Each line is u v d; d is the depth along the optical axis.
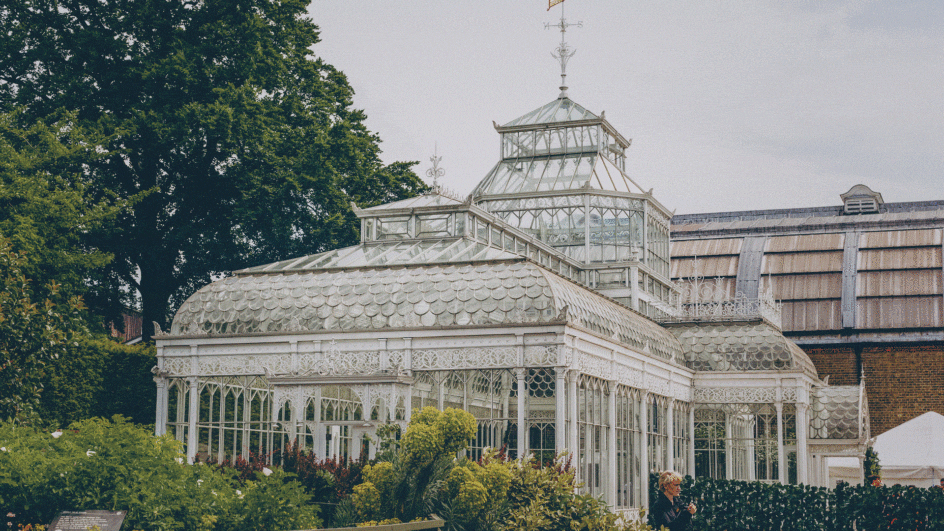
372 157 49.03
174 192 40.19
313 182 42.31
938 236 55.78
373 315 27.09
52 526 12.77
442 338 26.11
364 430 25.34
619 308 34.31
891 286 54.31
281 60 41.97
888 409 52.53
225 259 41.91
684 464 37.31
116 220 38.50
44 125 32.22
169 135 36.94
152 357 32.81
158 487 13.73
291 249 43.38
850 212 65.69
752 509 24.77
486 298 26.53
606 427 28.77
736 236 61.25
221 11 39.66
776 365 37.97
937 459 32.41
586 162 43.59
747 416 41.75
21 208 28.66
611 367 29.02
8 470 13.16
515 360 25.44
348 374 25.58
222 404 28.41
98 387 30.72
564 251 41.78
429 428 18.17
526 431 25.23
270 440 28.41
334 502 20.53
